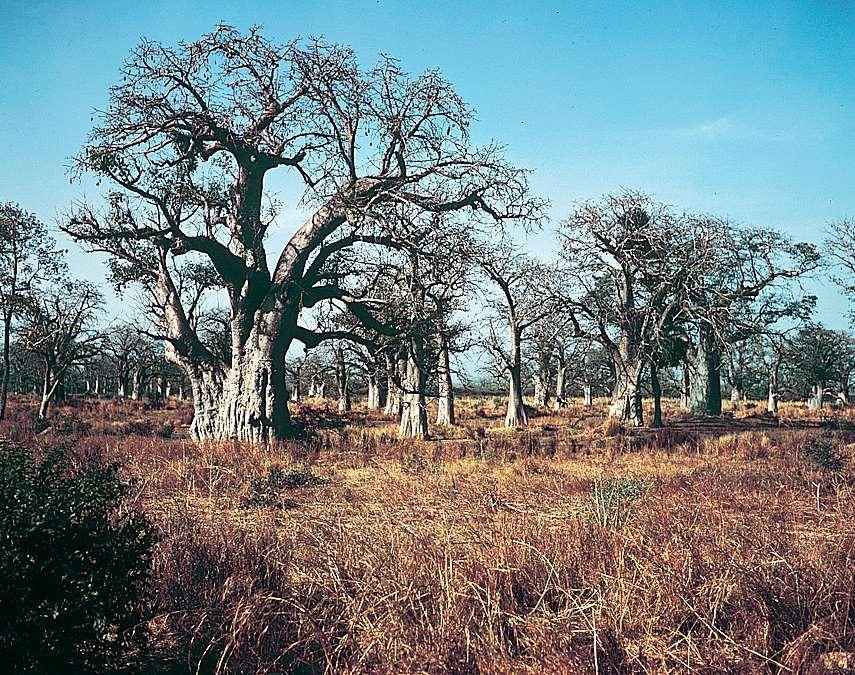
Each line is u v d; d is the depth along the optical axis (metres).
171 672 5.18
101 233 23.91
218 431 25.11
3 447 5.38
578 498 12.70
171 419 40.91
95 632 4.74
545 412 53.25
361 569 6.46
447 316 28.55
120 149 22.98
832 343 57.62
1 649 4.36
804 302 44.34
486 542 7.29
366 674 4.96
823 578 5.99
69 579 4.69
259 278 25.41
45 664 4.58
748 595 5.64
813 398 62.78
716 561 6.27
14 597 4.46
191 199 24.95
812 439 20.42
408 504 12.34
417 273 26.52
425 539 7.67
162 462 17.45
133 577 5.09
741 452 20.91
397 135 23.72
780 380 70.38
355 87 22.86
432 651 4.98
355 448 22.80
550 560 6.49
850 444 23.72
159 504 11.70
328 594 6.06
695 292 37.62
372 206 24.06
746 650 4.90
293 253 24.59
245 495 13.14
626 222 38.75
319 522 9.89
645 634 5.14
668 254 37.59
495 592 5.71
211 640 5.41
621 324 38.22
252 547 7.09
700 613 5.43
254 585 6.13
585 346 43.22
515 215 24.78
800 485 13.36
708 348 46.12
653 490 12.97
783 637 5.27
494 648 5.03
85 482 5.10
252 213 25.52
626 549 6.76
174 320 25.97
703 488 13.04
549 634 5.16
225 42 22.89
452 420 40.31
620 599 5.50
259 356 24.58
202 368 26.16
